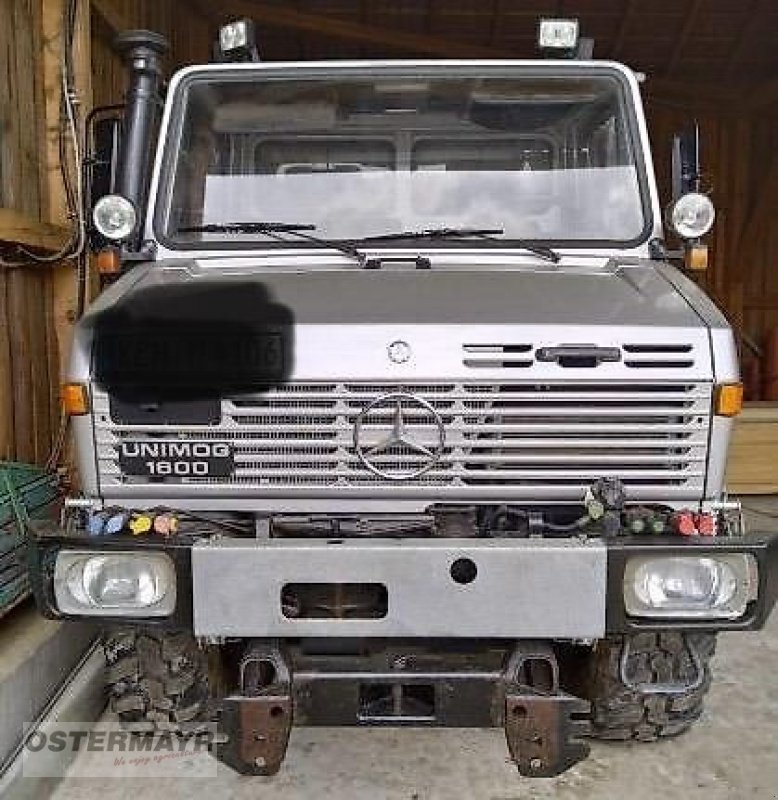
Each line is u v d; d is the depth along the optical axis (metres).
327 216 3.36
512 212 3.37
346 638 2.56
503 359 2.52
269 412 2.55
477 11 9.05
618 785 3.04
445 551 2.39
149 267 3.15
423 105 3.47
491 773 3.13
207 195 3.39
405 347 2.52
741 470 7.17
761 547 2.42
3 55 4.16
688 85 10.52
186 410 2.56
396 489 2.58
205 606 2.42
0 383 4.11
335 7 8.95
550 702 2.45
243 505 2.64
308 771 3.14
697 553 2.42
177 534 2.50
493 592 2.40
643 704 3.04
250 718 2.44
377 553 2.39
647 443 2.56
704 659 2.88
